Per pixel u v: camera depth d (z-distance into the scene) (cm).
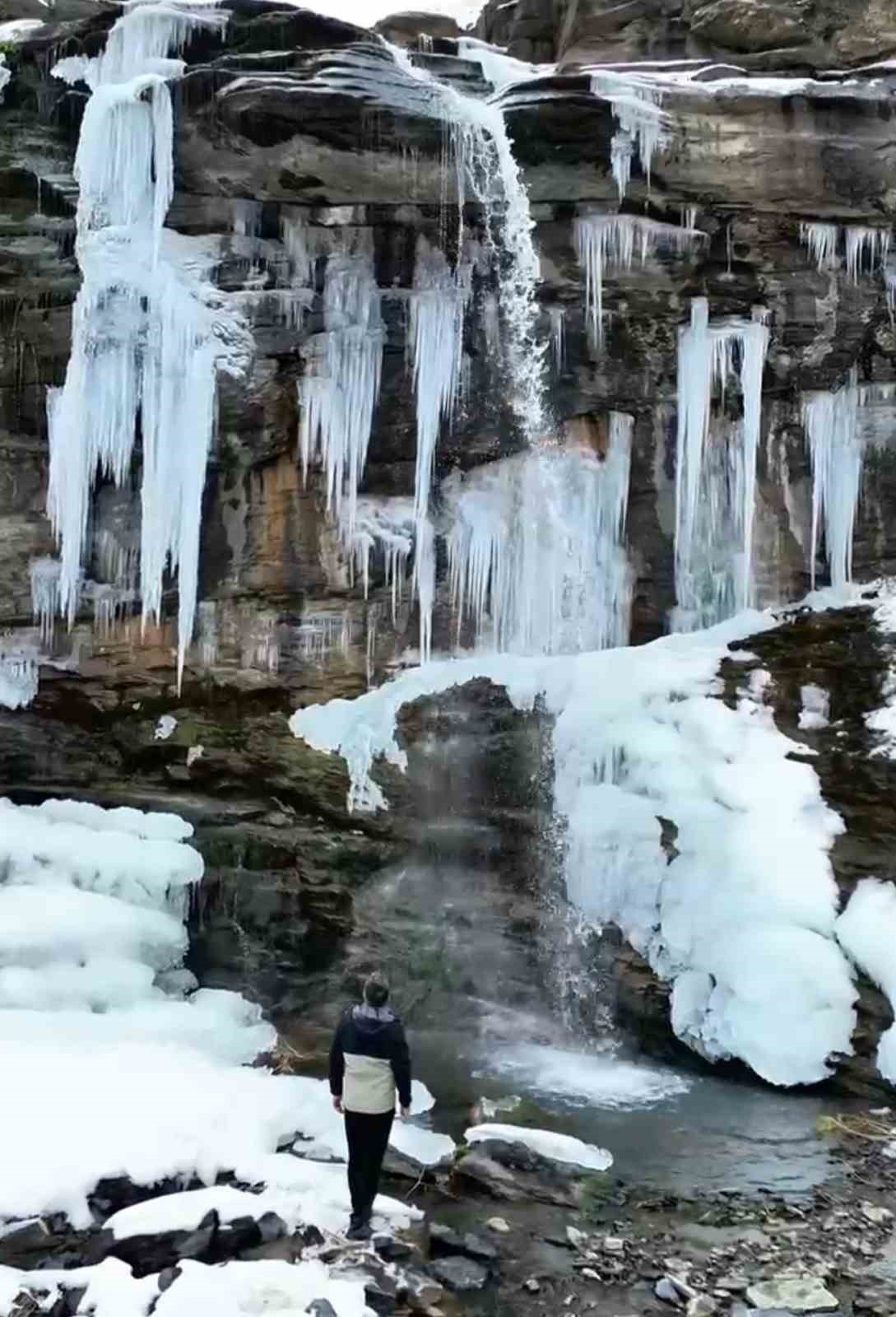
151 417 1126
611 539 1220
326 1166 715
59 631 1175
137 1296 555
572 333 1166
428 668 1175
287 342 1134
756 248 1162
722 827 1010
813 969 923
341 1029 648
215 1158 687
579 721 1109
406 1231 661
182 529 1136
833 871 974
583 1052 1010
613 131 1094
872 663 1126
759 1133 828
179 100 1087
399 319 1147
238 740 1159
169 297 1122
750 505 1207
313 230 1129
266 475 1163
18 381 1149
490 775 1123
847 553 1230
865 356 1210
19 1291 556
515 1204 707
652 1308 597
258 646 1166
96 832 1091
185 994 1046
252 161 1088
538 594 1206
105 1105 720
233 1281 564
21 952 930
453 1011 1064
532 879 1086
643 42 1438
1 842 1041
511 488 1202
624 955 1021
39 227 1130
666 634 1223
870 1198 730
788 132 1131
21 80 1118
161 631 1165
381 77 1091
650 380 1198
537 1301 601
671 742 1074
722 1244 666
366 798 1120
